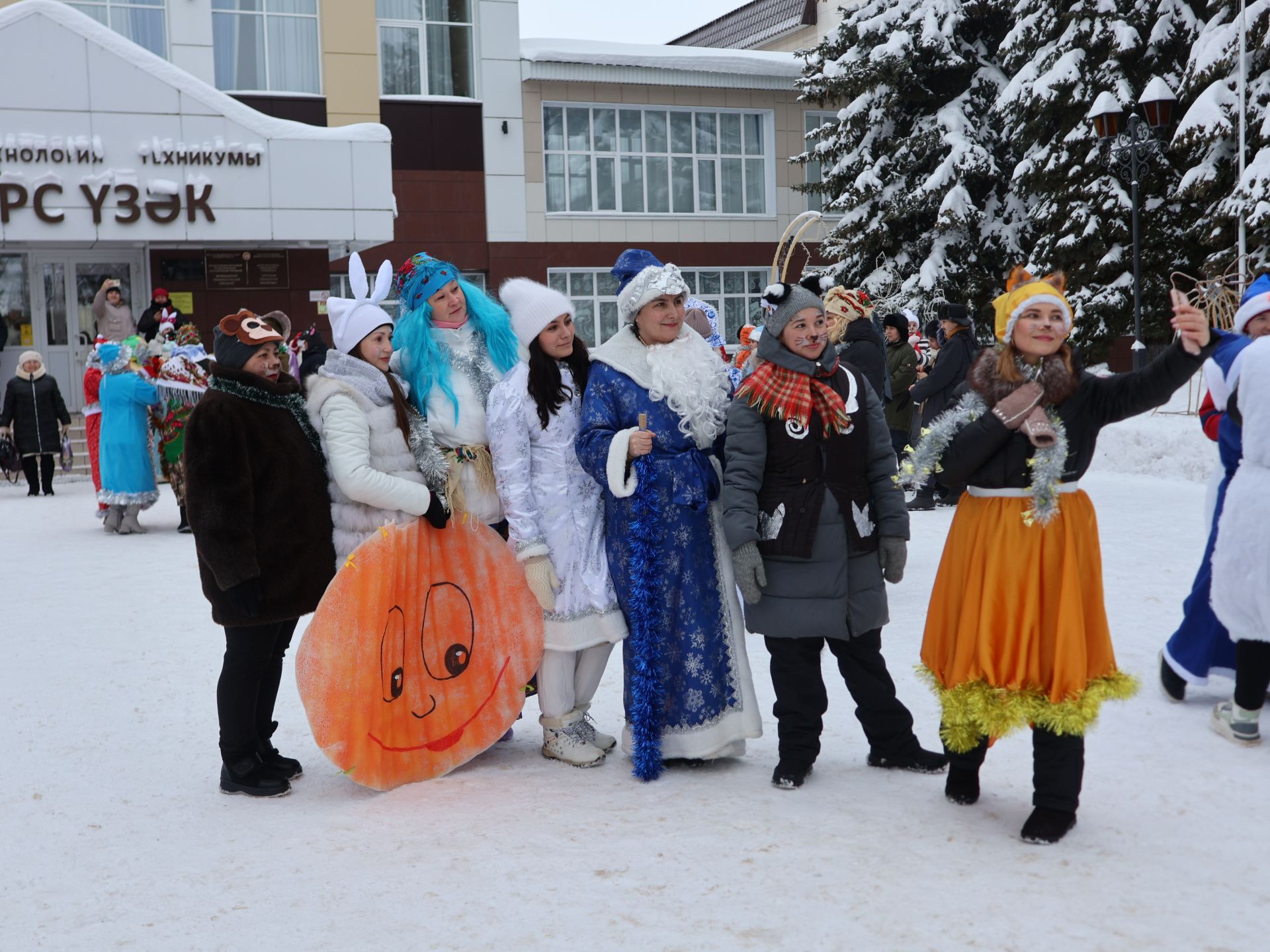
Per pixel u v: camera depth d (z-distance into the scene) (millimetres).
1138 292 14586
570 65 25703
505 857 3535
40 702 5566
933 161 24469
